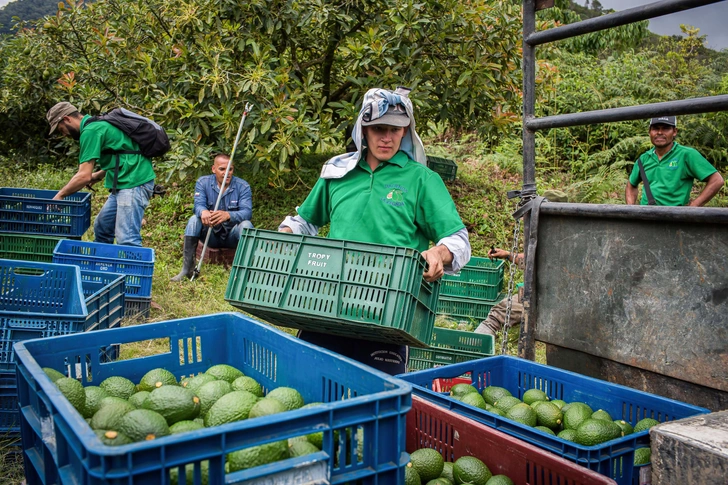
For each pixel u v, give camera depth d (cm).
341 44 920
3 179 1073
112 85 969
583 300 375
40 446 226
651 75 1335
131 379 284
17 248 680
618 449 252
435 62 892
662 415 301
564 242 385
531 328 401
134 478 153
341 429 184
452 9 874
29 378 217
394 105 316
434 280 295
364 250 283
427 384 342
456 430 283
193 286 703
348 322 280
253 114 823
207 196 755
